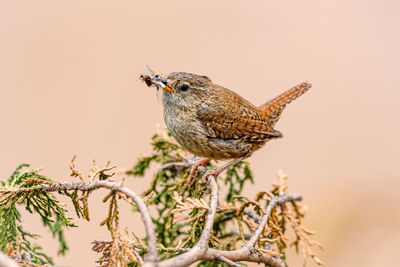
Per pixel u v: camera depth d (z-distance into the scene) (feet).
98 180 17.35
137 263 17.97
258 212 23.76
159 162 30.45
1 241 18.40
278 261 19.66
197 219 20.49
